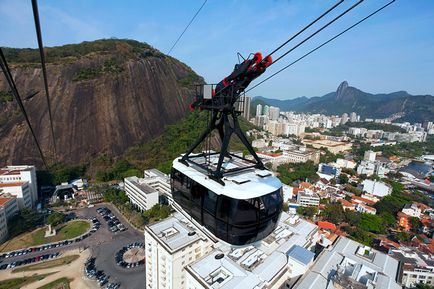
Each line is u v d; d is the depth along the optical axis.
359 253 32.47
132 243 46.81
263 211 10.89
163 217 53.84
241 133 13.14
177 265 29.31
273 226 11.86
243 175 12.49
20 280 36.88
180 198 13.74
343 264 29.36
